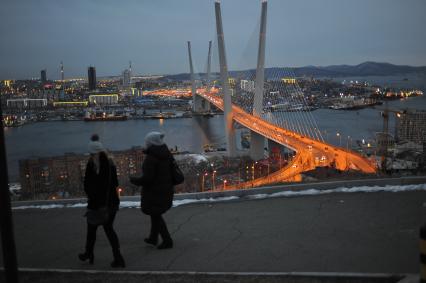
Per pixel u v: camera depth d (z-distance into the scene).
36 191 36.03
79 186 33.19
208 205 7.95
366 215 6.43
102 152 5.09
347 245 5.32
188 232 6.44
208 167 50.06
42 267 5.52
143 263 5.34
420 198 7.06
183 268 5.08
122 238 6.43
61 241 6.55
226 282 4.44
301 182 9.57
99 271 5.09
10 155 81.56
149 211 5.67
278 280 4.37
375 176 9.84
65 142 100.00
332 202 7.32
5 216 3.48
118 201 5.29
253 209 7.39
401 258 4.78
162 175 5.59
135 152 49.41
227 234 6.19
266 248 5.48
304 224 6.29
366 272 4.49
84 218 7.79
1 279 4.97
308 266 4.79
